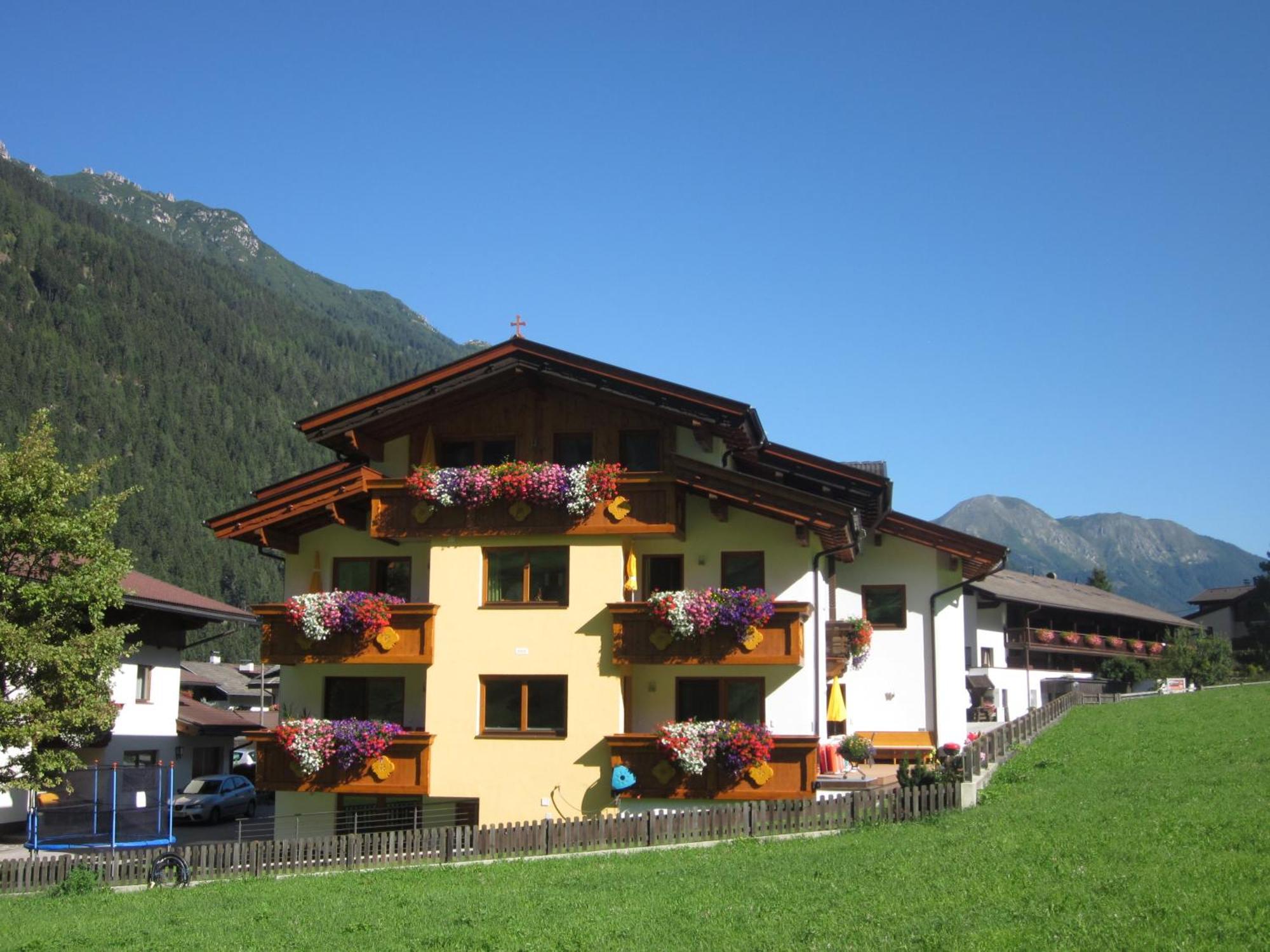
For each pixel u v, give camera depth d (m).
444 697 27.94
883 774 29.19
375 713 29.67
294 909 19.02
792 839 22.36
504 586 28.31
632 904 17.00
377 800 28.72
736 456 29.97
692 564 28.22
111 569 27.61
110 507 28.08
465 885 20.23
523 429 29.00
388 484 28.81
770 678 27.52
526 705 27.67
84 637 27.22
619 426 28.55
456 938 15.91
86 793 25.88
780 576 27.80
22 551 27.02
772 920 15.28
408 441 29.84
